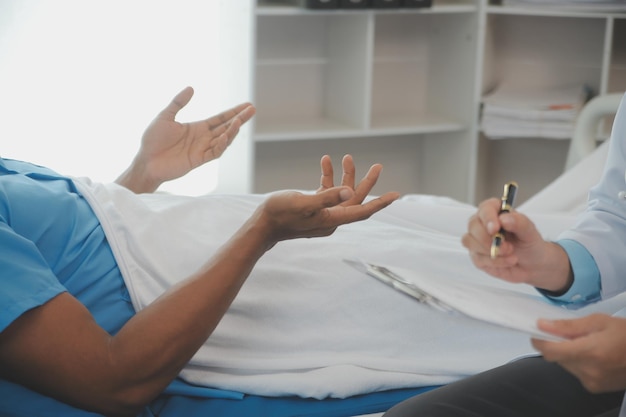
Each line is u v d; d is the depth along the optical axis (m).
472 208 1.92
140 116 3.03
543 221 1.75
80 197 1.40
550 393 1.19
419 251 1.51
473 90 3.20
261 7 2.93
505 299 1.08
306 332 1.42
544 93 3.19
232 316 1.41
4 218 1.24
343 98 3.23
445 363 1.41
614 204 1.27
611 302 1.42
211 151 1.77
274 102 3.32
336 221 1.20
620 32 3.25
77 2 2.88
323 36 3.32
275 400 1.34
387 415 1.17
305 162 3.43
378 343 1.43
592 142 2.43
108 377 1.15
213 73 3.07
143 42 2.98
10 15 2.82
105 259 1.34
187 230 1.47
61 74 2.91
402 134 3.53
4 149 2.90
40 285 1.14
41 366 1.13
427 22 3.45
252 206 1.59
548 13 2.97
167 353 1.17
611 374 0.98
